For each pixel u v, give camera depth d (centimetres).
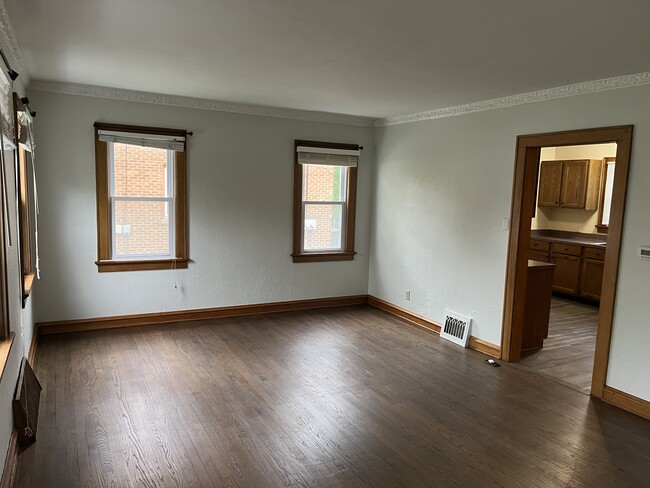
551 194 781
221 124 526
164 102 493
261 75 381
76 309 482
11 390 260
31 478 246
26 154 397
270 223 569
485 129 456
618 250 349
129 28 272
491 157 451
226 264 550
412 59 320
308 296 607
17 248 309
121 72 387
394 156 584
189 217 523
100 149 472
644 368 338
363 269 639
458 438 301
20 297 315
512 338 440
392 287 596
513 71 341
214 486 244
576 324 585
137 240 508
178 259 519
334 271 619
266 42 292
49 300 469
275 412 327
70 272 475
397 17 242
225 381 377
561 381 400
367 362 430
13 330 278
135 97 479
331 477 255
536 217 808
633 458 283
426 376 402
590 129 365
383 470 263
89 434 290
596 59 304
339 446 287
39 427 296
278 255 579
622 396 350
